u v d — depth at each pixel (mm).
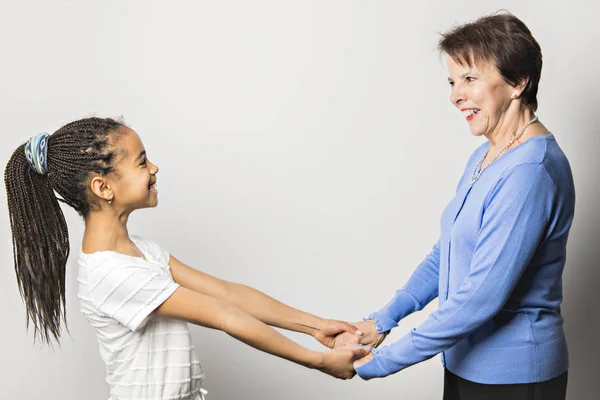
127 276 1466
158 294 1483
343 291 2400
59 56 2229
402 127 2326
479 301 1457
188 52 2250
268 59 2268
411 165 2350
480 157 1614
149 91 2254
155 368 1531
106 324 1510
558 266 1536
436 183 2361
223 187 2311
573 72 2289
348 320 2418
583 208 2355
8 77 2227
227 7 2240
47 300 1566
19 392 2375
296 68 2275
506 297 1450
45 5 2205
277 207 2338
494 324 1527
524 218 1416
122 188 1479
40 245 1528
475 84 1479
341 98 2299
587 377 2461
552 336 1536
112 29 2230
